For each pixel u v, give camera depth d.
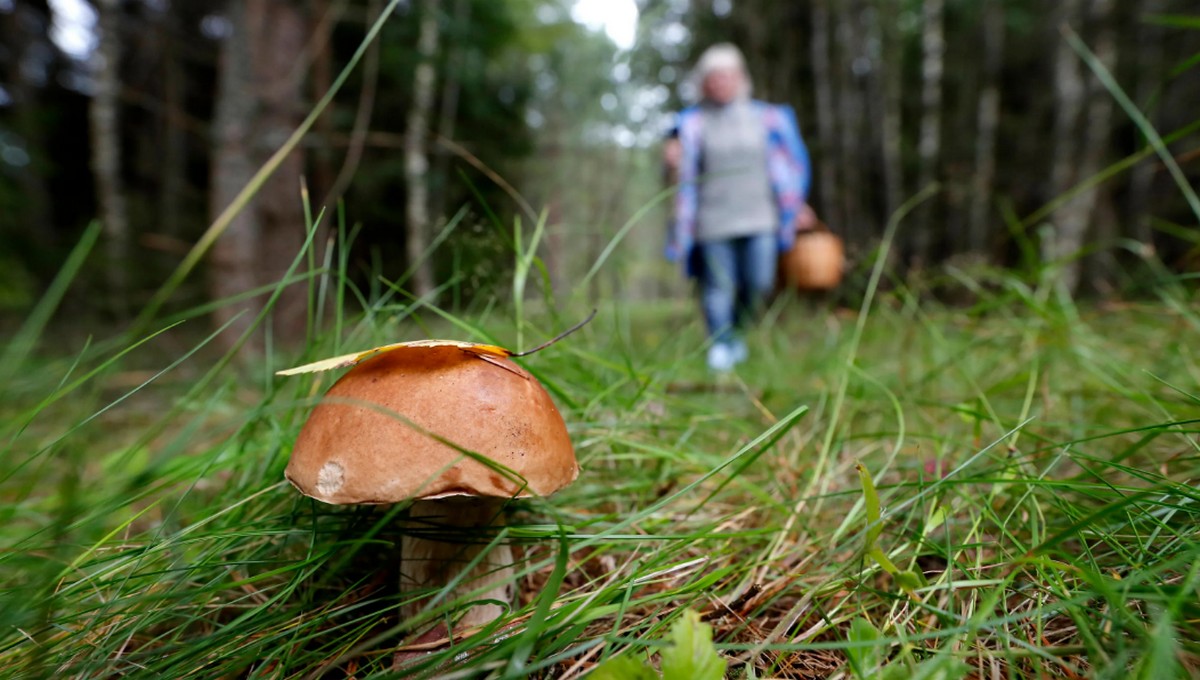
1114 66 6.28
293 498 1.24
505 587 1.08
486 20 5.94
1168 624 0.61
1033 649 0.72
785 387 2.38
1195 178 5.09
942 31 8.52
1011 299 1.95
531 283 1.77
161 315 4.59
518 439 0.91
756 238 3.48
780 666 0.90
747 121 3.46
